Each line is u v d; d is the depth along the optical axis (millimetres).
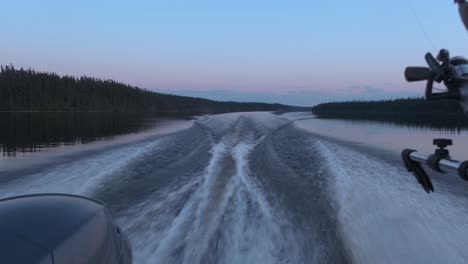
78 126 20984
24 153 9188
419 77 1379
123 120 28953
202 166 6930
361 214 4152
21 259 1511
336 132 16359
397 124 23562
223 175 6145
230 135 12680
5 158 8180
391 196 4824
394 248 3291
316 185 5488
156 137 12859
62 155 8656
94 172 6262
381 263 3041
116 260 2148
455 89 1344
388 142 12688
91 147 10250
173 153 8609
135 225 3789
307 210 4320
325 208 4391
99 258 1907
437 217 4020
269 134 13117
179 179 5887
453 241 3412
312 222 3922
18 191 5129
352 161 7648
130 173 6309
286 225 3834
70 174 6129
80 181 5633
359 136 14703
